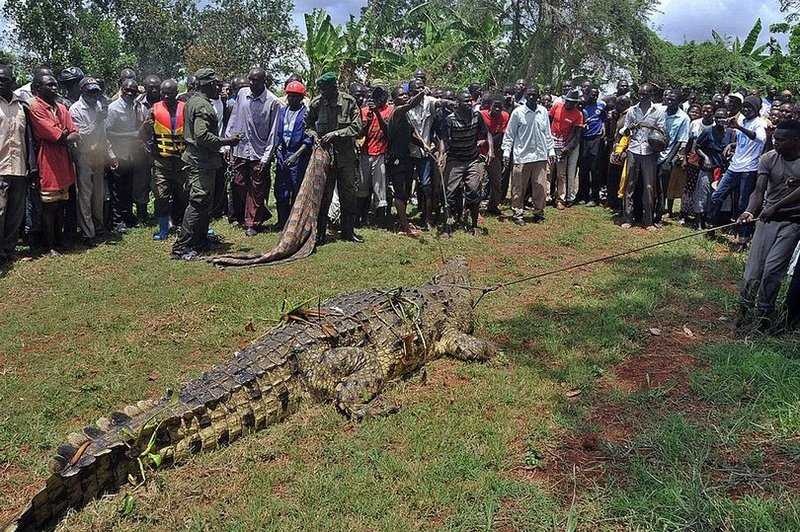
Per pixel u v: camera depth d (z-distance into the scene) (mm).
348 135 9156
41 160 8273
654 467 4125
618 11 25453
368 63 20734
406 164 10078
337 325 5188
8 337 6105
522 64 25391
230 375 4465
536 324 6660
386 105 10844
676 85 24094
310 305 6902
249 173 9969
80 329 6371
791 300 6355
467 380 5461
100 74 25281
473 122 10094
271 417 4512
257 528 3566
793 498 3803
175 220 10234
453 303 6227
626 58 26172
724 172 10906
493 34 25438
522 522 3637
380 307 5625
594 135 12656
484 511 3705
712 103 11195
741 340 6242
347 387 4855
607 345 6164
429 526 3602
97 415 4883
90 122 8867
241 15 29500
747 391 5145
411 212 11797
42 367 5559
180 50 30969
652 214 11281
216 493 3854
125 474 3783
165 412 3994
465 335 5938
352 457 4234
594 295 7645
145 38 30219
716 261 9180
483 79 23594
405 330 5512
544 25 25875
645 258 9258
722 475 4078
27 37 25531
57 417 4824
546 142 11305
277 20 30359
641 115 11188
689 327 6703
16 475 4148
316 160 9148
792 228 6082
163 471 3934
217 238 9461
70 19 26109
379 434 4484
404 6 26578
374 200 10883
